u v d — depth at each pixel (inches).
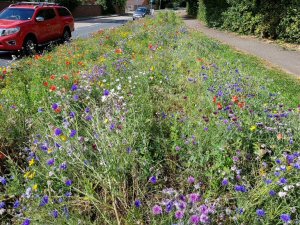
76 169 134.1
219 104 181.3
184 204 100.9
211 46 494.6
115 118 161.9
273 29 708.7
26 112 202.1
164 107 209.8
